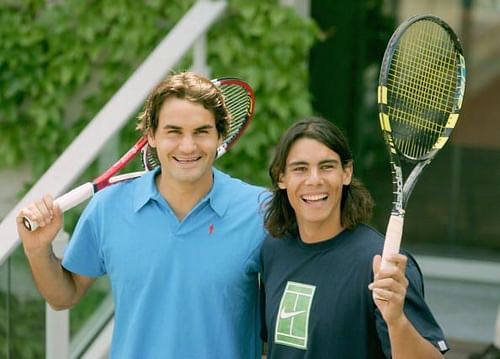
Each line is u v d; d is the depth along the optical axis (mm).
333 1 8680
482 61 8812
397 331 3795
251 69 7719
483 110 8859
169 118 4348
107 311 6469
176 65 6672
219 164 7758
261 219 4508
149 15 7980
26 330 5688
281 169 4242
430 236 9047
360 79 8781
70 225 5984
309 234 4246
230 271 4457
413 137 4430
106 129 5875
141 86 6176
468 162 8953
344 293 4109
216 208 4500
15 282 5594
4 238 5418
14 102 8305
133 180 4695
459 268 8906
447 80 4527
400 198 4078
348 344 4117
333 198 4180
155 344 4480
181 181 4422
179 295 4453
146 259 4488
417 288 4027
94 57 8078
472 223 8977
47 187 5621
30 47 8227
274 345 4266
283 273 4289
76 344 6129
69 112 8305
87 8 8117
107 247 4566
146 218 4527
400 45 4555
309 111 7727
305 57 7949
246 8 7715
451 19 8781
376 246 4148
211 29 7758
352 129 8859
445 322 8109
